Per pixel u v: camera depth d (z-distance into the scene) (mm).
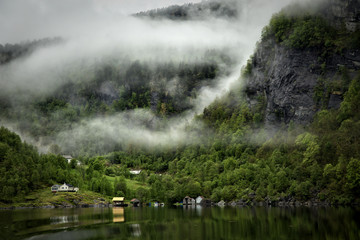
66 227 104125
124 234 91375
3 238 87062
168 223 111188
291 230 87312
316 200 159125
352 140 176375
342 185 153875
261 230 90062
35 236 89375
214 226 101312
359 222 94625
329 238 75062
